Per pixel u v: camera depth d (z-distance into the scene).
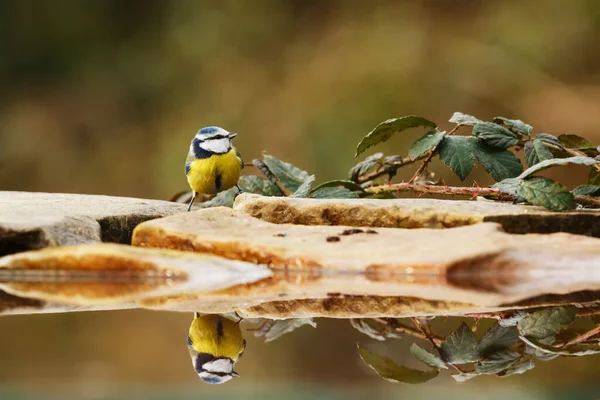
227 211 11.13
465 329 10.86
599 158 11.16
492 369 10.34
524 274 10.98
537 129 13.95
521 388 9.60
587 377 9.73
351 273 11.00
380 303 10.92
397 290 10.96
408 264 10.98
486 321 10.88
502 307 10.90
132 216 11.22
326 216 11.12
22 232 11.05
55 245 11.07
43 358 10.73
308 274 11.01
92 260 11.02
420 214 11.09
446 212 11.08
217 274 11.02
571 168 12.31
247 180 11.35
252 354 10.81
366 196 11.30
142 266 11.02
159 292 10.97
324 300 10.94
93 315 10.90
